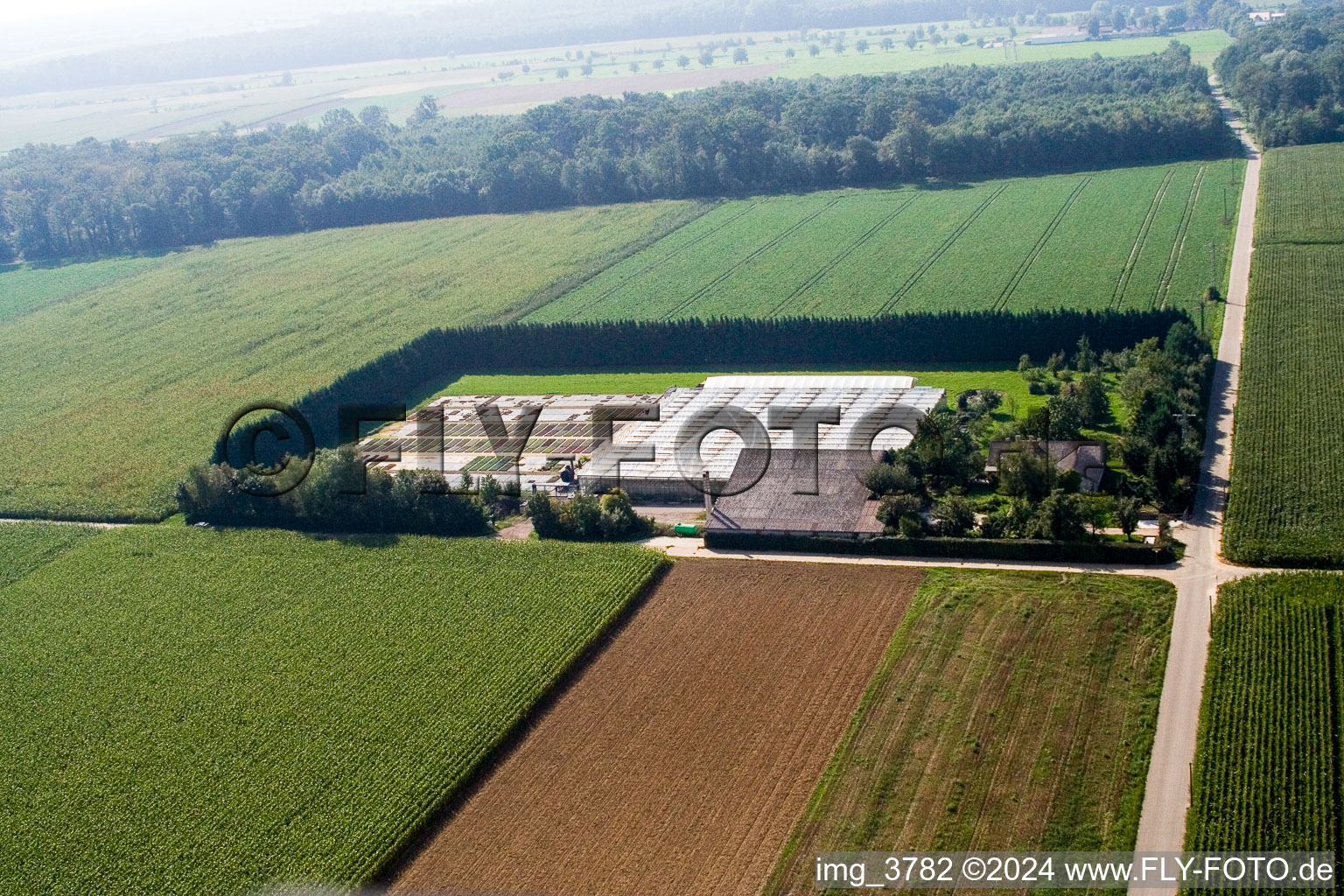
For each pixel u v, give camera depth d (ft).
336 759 261.03
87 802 255.29
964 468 366.02
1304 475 348.59
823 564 331.57
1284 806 223.92
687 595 320.91
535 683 281.54
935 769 242.78
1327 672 258.78
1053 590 304.09
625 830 234.99
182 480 411.34
